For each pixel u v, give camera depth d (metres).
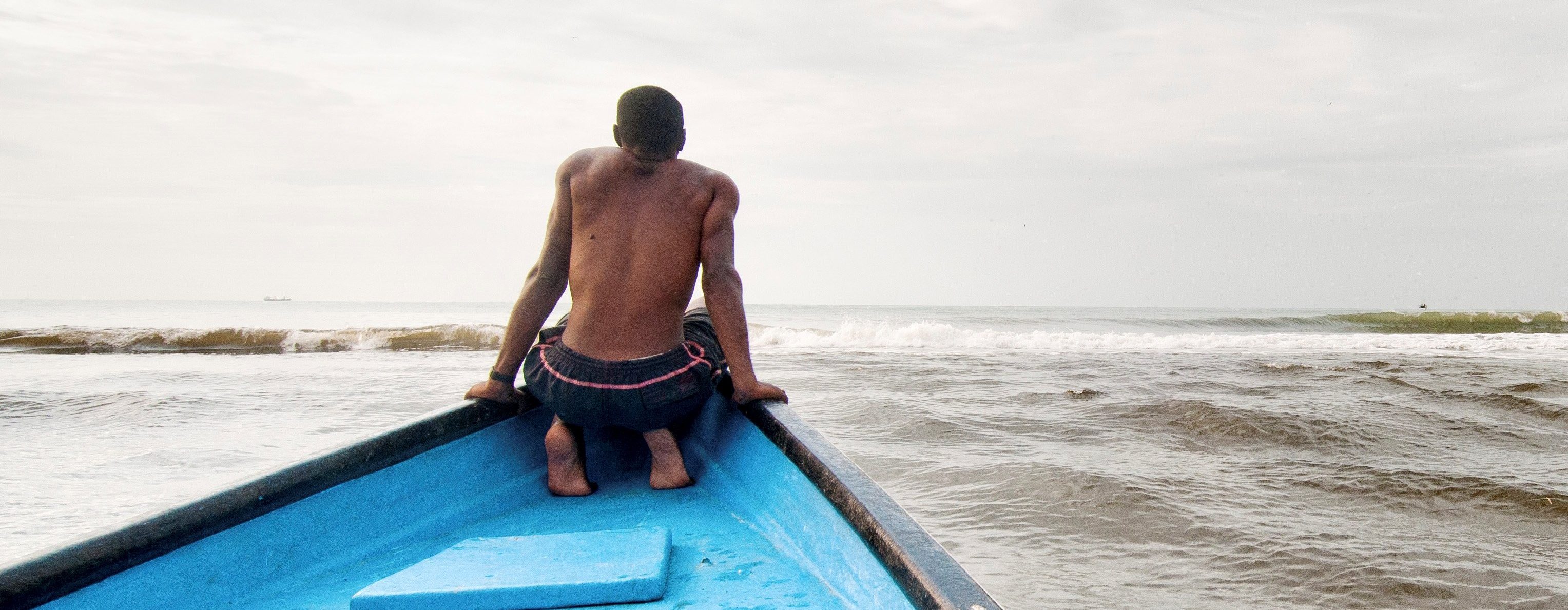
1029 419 8.32
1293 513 5.11
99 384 11.48
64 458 6.66
